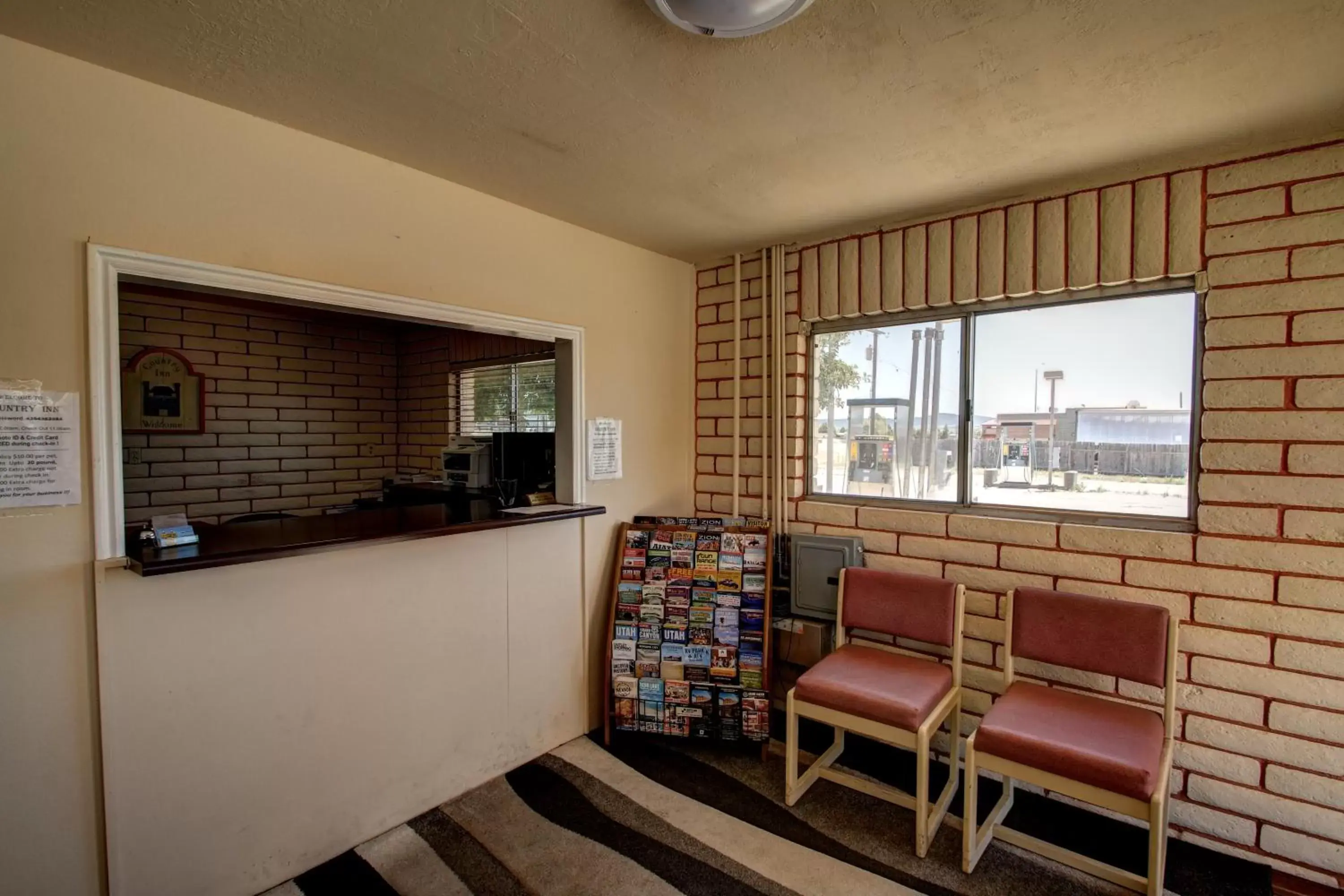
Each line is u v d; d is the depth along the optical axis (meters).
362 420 4.34
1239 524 1.95
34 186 1.42
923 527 2.57
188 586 1.66
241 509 3.76
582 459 2.73
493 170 2.11
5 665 1.42
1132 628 1.98
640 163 2.04
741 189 2.26
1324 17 1.28
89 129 1.49
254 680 1.79
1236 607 1.95
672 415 3.21
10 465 1.41
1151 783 1.63
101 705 1.54
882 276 2.65
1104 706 1.99
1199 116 1.72
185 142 1.63
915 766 2.51
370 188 1.99
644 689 2.67
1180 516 2.13
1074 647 2.07
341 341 4.21
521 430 3.93
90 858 1.54
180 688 1.66
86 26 1.34
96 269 1.50
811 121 1.76
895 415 2.75
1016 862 1.97
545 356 3.63
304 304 1.92
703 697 2.61
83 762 1.52
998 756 1.84
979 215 2.41
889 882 1.87
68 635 1.50
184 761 1.67
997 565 2.39
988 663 2.42
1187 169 2.01
